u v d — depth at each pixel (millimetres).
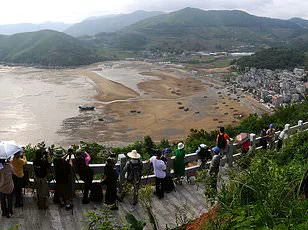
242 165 10062
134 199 10070
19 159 9195
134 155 10094
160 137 60844
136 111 79188
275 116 28969
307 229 4559
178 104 88125
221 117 76812
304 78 140750
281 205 5383
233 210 5492
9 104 83188
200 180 8953
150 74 149875
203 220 7574
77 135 60781
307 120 24938
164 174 10508
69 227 8781
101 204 10047
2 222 8836
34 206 9719
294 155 10258
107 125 67438
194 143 19656
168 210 9953
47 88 108500
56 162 9297
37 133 61094
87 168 9766
